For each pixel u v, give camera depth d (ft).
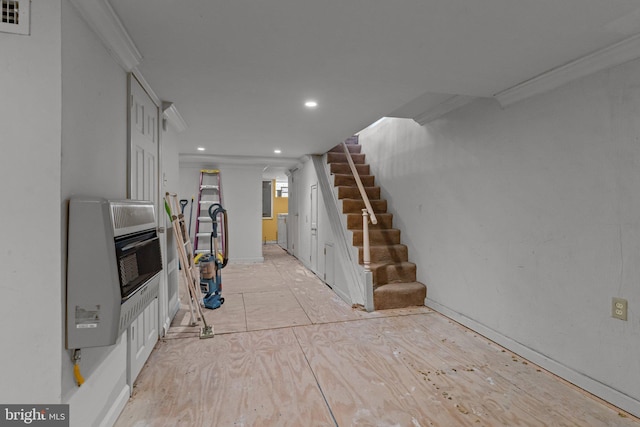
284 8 4.69
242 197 20.75
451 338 8.87
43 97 3.66
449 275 10.46
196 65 6.63
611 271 5.95
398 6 4.63
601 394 6.06
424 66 6.68
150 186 7.89
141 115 7.10
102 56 4.96
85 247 3.86
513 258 8.02
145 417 5.45
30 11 3.64
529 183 7.57
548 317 7.13
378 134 15.61
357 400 6.00
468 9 4.70
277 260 22.12
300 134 12.90
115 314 3.97
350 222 13.58
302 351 8.05
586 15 4.83
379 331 9.37
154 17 4.90
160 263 5.94
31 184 3.62
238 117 10.43
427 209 11.62
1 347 3.59
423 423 5.36
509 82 7.45
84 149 4.33
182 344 8.43
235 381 6.63
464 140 9.70
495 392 6.29
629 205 5.68
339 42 5.71
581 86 6.43
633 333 5.63
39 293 3.65
